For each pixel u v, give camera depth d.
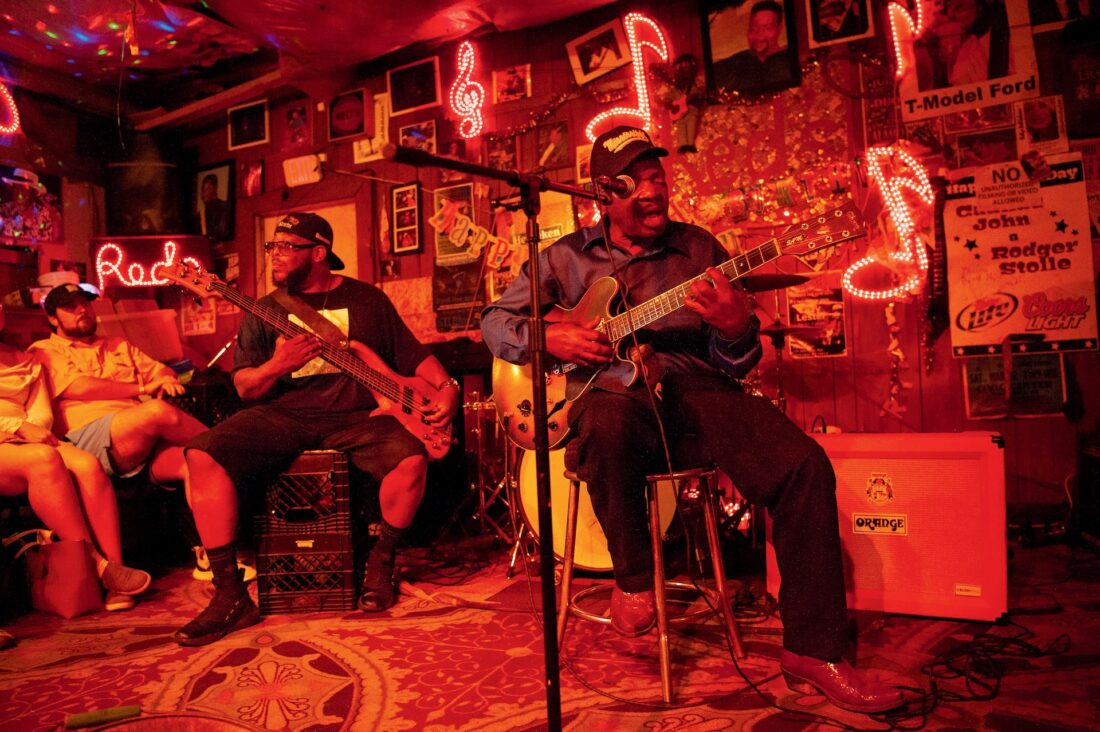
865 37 3.80
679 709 1.76
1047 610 2.32
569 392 2.08
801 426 3.87
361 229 4.97
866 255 3.76
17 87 4.70
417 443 2.82
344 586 2.74
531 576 3.13
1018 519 3.47
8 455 2.88
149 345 4.62
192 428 3.32
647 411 1.96
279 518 2.78
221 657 2.29
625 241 2.20
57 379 3.40
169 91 5.35
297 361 2.76
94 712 1.87
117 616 2.81
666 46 4.15
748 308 1.89
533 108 4.50
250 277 5.35
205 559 3.35
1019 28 3.59
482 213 4.60
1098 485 3.02
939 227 3.68
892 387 3.73
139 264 5.11
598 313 2.07
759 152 3.97
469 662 2.14
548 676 1.41
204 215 5.52
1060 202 3.52
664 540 2.95
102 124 5.30
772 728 1.65
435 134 4.76
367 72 4.98
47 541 2.91
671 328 2.08
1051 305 3.52
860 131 3.81
